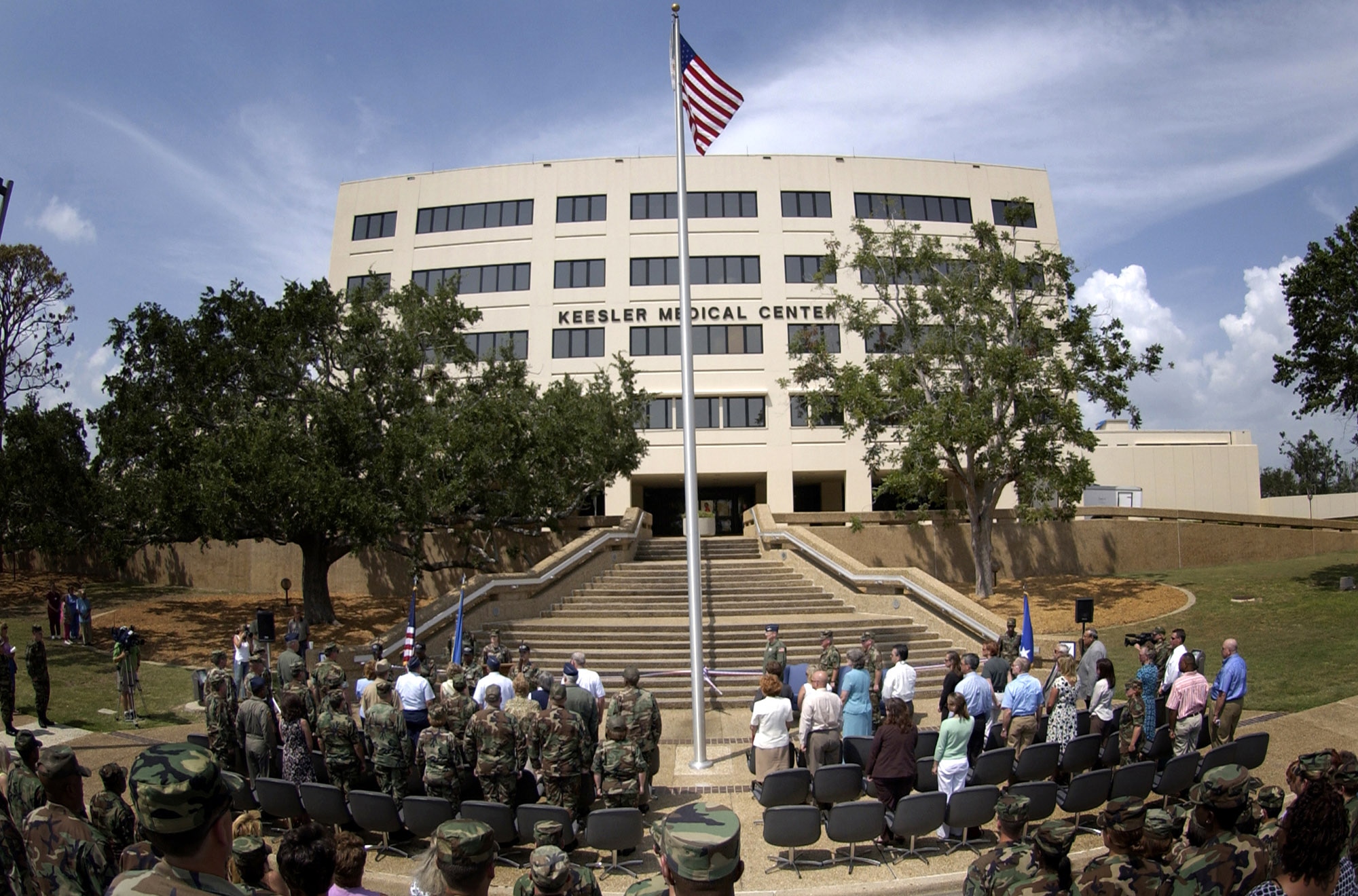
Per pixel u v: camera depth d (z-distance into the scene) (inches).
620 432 1344.7
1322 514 2320.4
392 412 1114.1
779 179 1747.0
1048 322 1505.9
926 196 1764.3
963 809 375.2
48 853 213.2
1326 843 155.1
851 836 365.4
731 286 1701.5
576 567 1027.3
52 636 1006.4
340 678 426.9
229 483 866.1
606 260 1723.7
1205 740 491.8
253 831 250.5
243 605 1197.1
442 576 1268.5
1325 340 1002.1
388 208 1801.2
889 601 909.8
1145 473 1959.9
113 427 976.3
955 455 1189.1
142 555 1424.7
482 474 1002.7
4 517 1108.5
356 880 202.1
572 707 440.8
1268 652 794.8
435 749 385.1
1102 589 1217.4
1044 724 497.0
